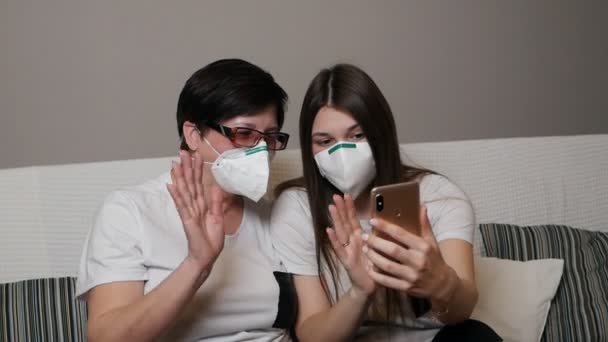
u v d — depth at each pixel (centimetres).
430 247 111
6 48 243
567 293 183
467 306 132
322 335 133
